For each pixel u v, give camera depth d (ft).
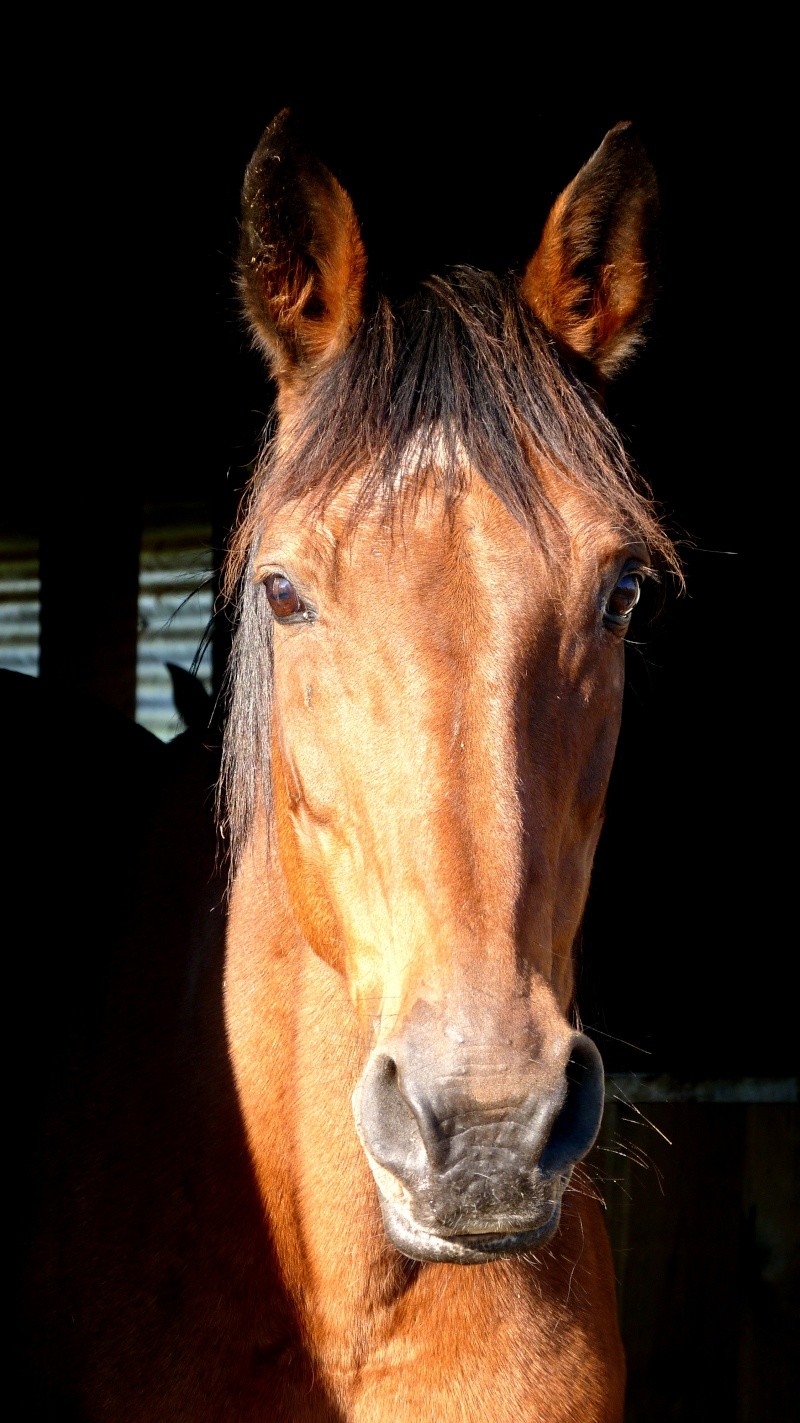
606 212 6.22
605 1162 11.80
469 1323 5.97
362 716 5.16
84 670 16.78
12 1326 6.83
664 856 14.73
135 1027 7.01
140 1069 6.84
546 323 6.20
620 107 13.15
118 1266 6.46
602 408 6.37
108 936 7.57
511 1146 4.34
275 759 6.17
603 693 5.57
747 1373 11.52
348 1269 5.91
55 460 17.01
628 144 6.06
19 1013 7.66
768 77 12.68
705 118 13.24
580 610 5.35
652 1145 11.79
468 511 5.17
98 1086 6.97
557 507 5.39
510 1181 4.36
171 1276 6.30
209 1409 6.15
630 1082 12.15
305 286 6.16
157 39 12.55
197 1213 6.31
